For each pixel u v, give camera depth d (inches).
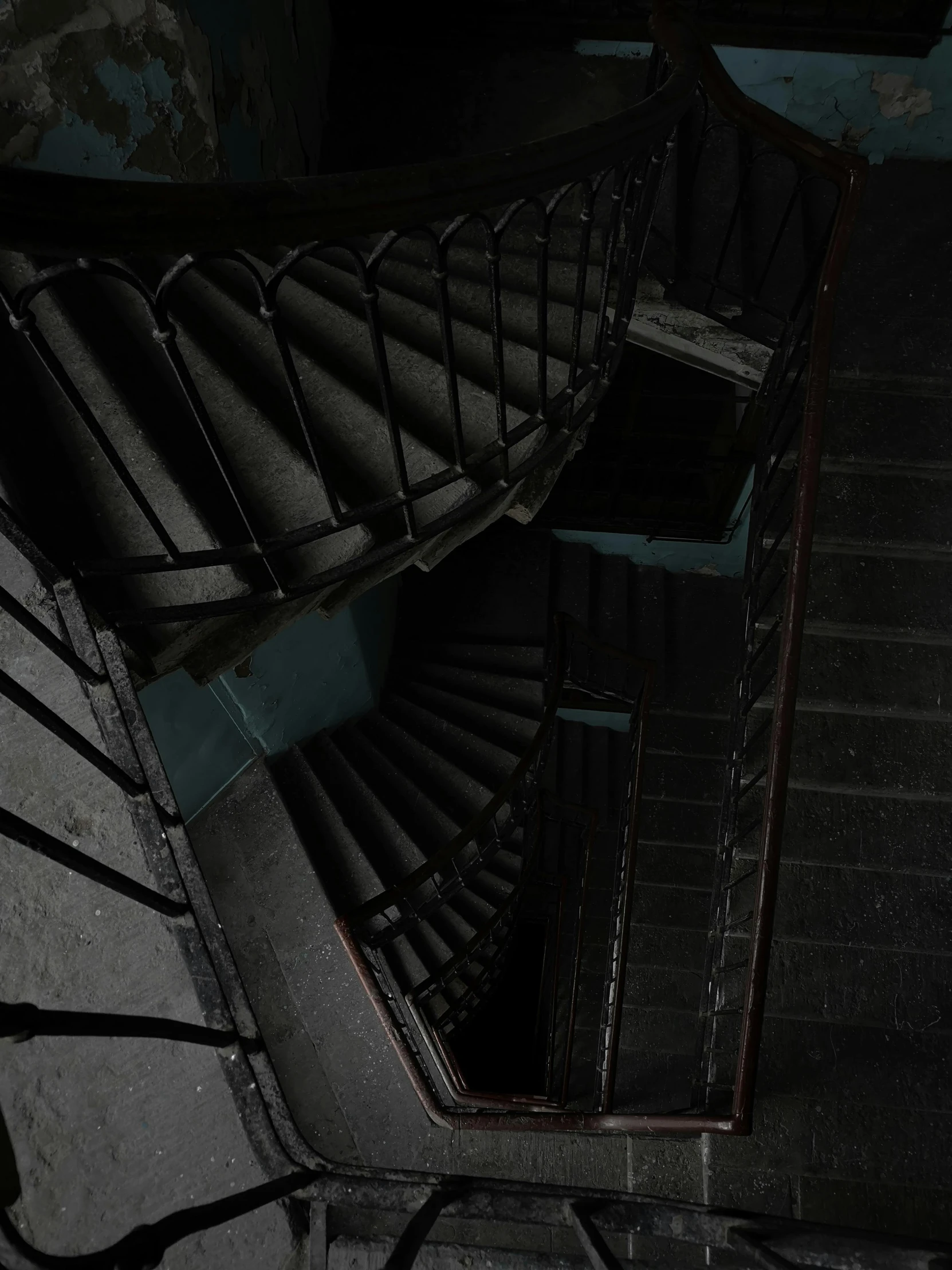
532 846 253.8
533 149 70.4
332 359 121.1
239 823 193.9
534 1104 171.6
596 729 295.7
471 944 215.3
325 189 58.5
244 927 190.1
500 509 120.2
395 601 244.8
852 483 130.8
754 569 132.7
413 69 188.7
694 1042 203.5
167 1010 69.8
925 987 118.8
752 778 129.9
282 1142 63.3
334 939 188.1
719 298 150.5
